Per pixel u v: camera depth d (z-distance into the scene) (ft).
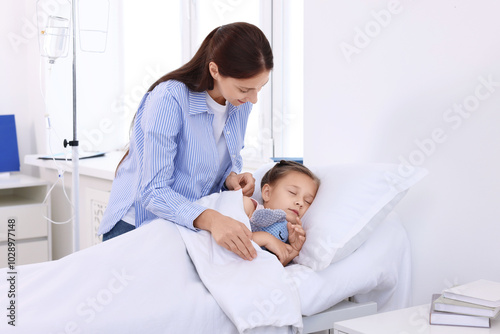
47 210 10.32
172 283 4.21
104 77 11.44
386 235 5.21
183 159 4.92
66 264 4.19
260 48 4.45
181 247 4.54
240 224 4.44
